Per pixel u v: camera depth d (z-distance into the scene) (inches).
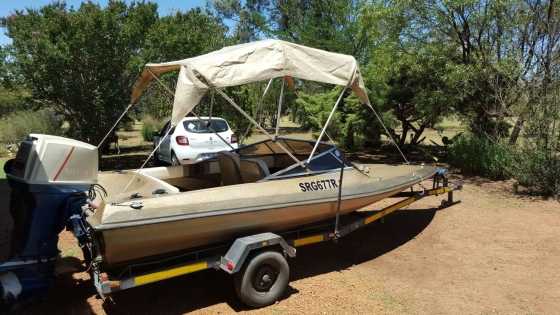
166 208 154.6
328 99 567.5
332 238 204.1
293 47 196.7
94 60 474.0
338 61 208.4
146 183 183.6
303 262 218.2
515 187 355.6
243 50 186.4
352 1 630.5
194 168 227.3
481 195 345.4
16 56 466.0
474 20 403.9
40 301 171.5
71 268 169.8
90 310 168.7
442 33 445.1
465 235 255.0
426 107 473.1
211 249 178.4
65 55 458.0
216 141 452.8
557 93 338.3
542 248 232.1
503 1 381.4
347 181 215.2
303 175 200.1
